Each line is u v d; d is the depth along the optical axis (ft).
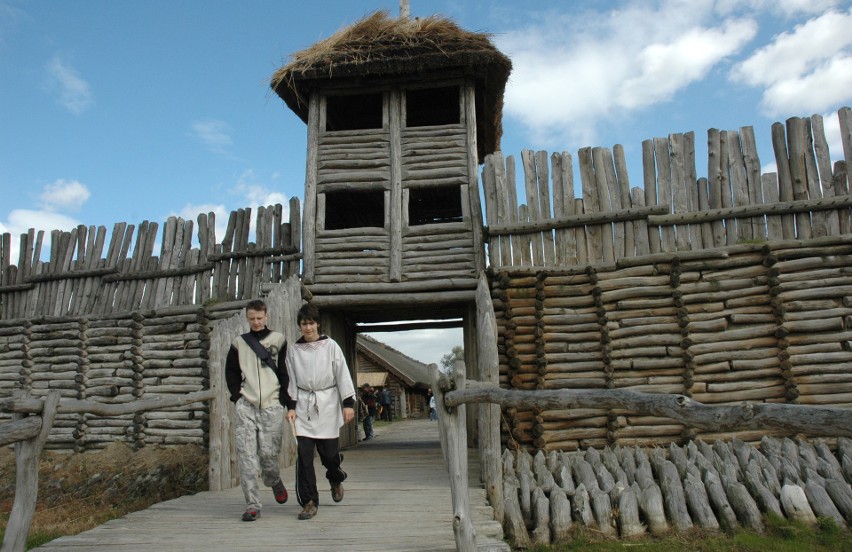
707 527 22.58
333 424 19.12
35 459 13.39
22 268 50.16
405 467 30.22
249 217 44.93
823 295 31.83
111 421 44.96
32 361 47.32
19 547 12.75
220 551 15.14
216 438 23.90
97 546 15.70
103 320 46.06
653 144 36.01
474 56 38.40
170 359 44.09
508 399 13.39
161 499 37.47
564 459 28.58
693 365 32.19
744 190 34.32
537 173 36.99
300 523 17.97
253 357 19.06
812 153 33.96
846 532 22.00
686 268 33.42
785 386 31.30
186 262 45.60
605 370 32.94
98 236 48.67
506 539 21.99
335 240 38.68
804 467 25.86
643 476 25.58
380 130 40.40
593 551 20.99
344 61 38.50
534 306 34.37
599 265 34.45
